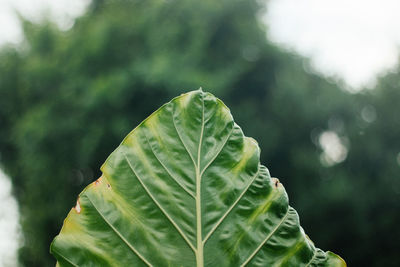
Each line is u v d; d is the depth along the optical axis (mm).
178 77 14000
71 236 1890
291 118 16781
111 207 1934
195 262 1881
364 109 19125
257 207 1971
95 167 15461
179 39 15922
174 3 16984
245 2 17609
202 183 1975
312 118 16953
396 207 17172
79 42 17328
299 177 16484
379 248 16516
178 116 2045
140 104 14898
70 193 16031
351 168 18422
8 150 19578
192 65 15055
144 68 14633
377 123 18578
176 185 1967
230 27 17250
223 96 15078
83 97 15406
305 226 16141
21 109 19062
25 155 15898
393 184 17750
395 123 18516
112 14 18203
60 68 17219
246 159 2025
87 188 1956
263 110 16781
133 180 1969
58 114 15664
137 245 1892
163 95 14570
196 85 14016
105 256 1871
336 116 18156
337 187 15906
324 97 17953
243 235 1928
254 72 17203
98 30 16828
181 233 1914
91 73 16453
